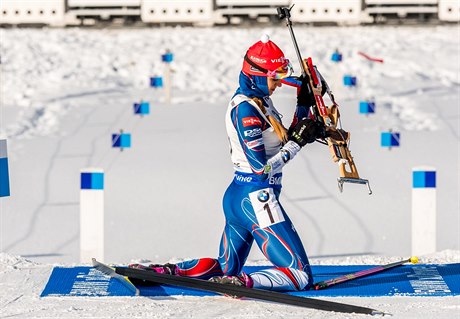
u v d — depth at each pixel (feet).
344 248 89.30
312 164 126.21
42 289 63.82
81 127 152.76
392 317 55.31
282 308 57.82
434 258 74.84
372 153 132.16
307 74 62.23
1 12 264.52
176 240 92.48
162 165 125.39
